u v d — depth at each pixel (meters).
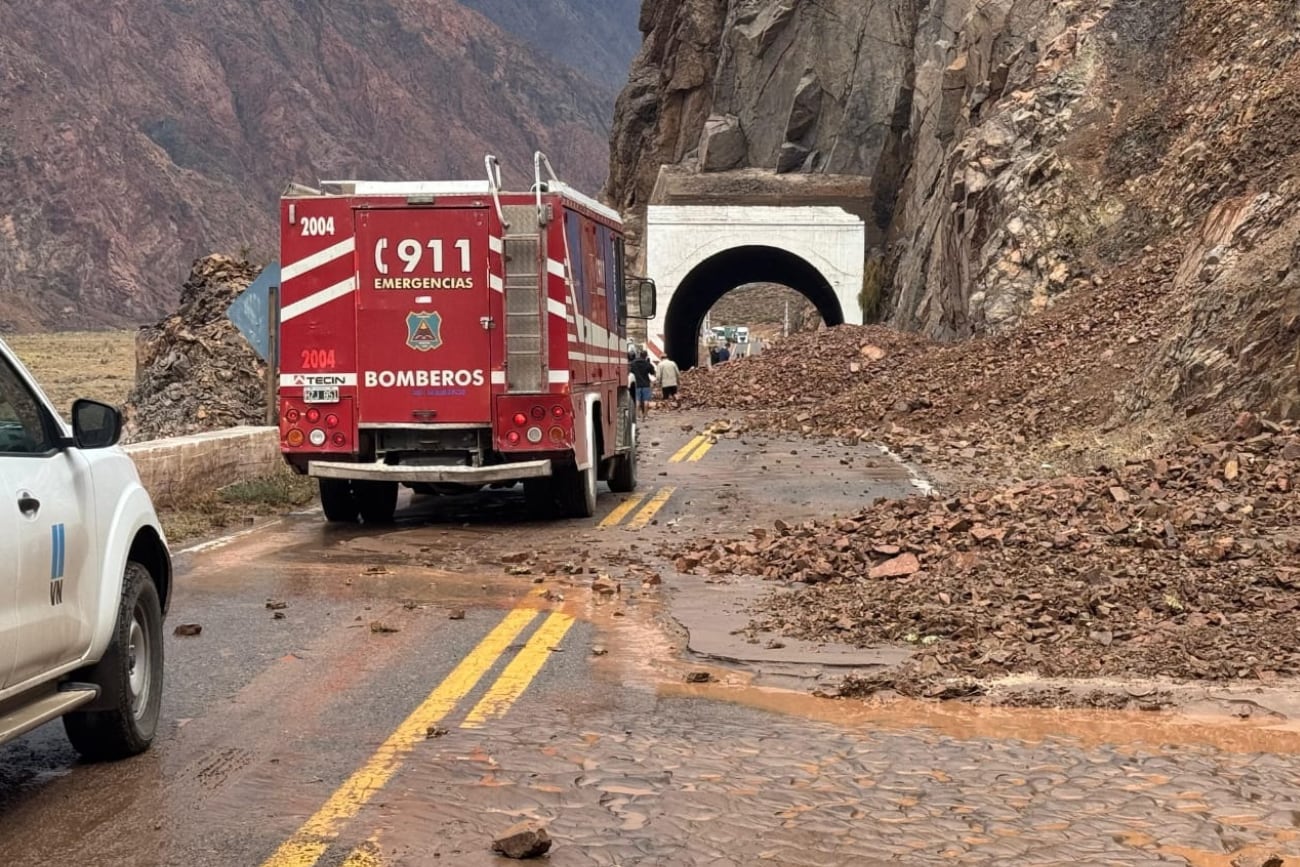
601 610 10.45
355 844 5.57
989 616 9.44
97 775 6.50
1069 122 35.06
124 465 7.05
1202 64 33.88
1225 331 19.17
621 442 18.17
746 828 5.75
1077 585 9.95
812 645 9.16
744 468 21.45
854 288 55.53
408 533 14.90
